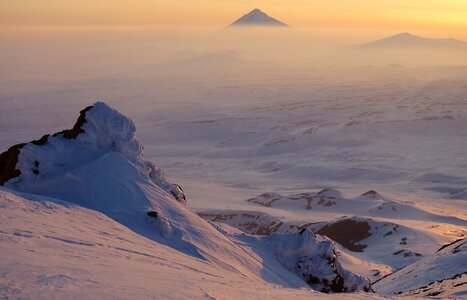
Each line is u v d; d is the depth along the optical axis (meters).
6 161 26.25
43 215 18.44
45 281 9.63
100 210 23.17
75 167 26.08
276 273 26.84
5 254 11.25
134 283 10.91
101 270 11.74
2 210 17.41
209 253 23.14
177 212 25.53
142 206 24.28
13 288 8.84
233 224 89.81
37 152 25.80
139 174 26.94
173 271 14.20
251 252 27.61
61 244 14.31
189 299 10.20
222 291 11.88
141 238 20.59
